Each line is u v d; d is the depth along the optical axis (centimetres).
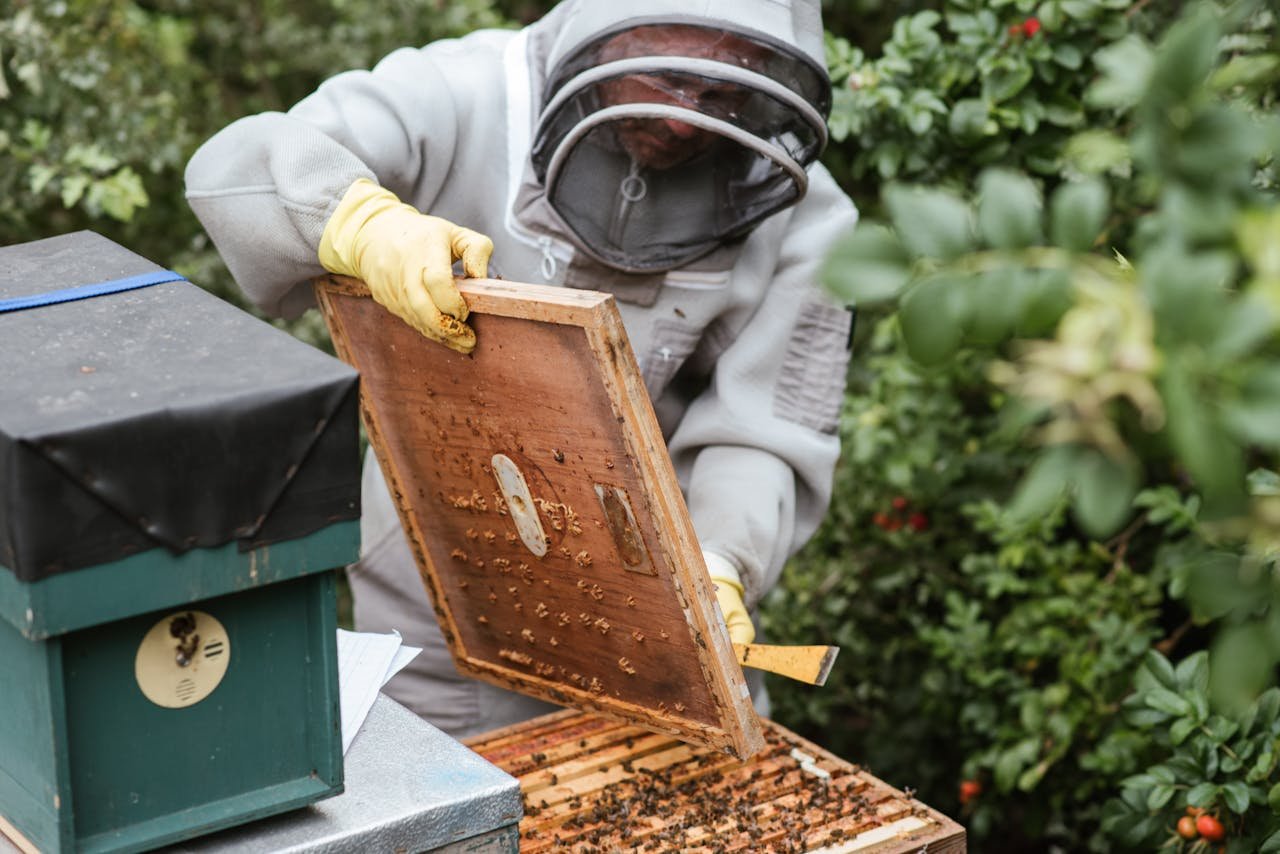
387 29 371
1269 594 100
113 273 159
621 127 184
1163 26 271
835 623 331
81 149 320
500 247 202
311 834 139
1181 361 83
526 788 175
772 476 210
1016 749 282
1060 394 87
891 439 300
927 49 273
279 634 139
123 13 358
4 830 142
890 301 315
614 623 177
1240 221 88
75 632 126
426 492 194
